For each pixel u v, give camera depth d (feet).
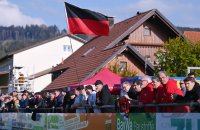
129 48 82.23
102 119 29.50
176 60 76.79
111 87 52.24
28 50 165.78
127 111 26.40
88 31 38.75
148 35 94.27
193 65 75.77
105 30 39.04
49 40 168.14
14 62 163.84
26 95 55.47
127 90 31.09
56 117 37.40
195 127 20.22
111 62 81.76
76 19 38.75
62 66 110.42
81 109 34.30
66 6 38.96
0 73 162.50
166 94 25.02
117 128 27.61
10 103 59.26
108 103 31.19
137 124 25.11
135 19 96.89
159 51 80.28
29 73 164.76
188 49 77.00
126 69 82.28
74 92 39.88
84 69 87.20
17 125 51.11
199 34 122.72
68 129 34.71
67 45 170.50
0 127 60.18
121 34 91.61
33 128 44.65
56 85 94.68
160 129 22.89
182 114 21.18
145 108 25.62
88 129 31.45
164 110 23.59
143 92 27.12
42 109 43.50
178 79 43.50
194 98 23.50
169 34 94.89
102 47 94.73
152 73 82.99
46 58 168.04
